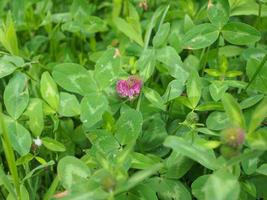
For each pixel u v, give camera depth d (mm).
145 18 474
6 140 288
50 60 451
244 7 387
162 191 305
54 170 360
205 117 359
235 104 264
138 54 412
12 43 379
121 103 351
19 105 331
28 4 477
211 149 286
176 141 254
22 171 341
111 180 241
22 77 339
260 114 251
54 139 348
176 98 335
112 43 450
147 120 348
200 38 362
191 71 332
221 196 230
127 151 272
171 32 412
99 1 521
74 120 386
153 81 409
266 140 248
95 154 309
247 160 304
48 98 338
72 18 455
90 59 428
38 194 357
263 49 375
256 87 347
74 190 271
